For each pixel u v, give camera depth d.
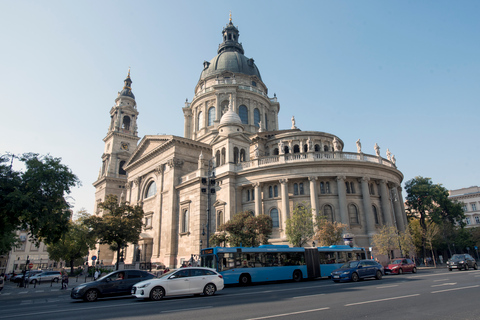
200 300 17.41
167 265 52.44
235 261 27.48
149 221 61.78
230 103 71.00
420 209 68.00
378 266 26.98
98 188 90.31
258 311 12.76
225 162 51.12
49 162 30.88
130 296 22.55
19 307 18.62
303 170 43.75
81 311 15.27
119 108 91.88
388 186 49.56
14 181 28.83
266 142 59.72
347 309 12.41
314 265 30.80
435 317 10.51
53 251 63.97
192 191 52.00
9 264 89.62
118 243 48.56
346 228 41.06
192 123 78.31
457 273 30.55
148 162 66.31
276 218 44.09
